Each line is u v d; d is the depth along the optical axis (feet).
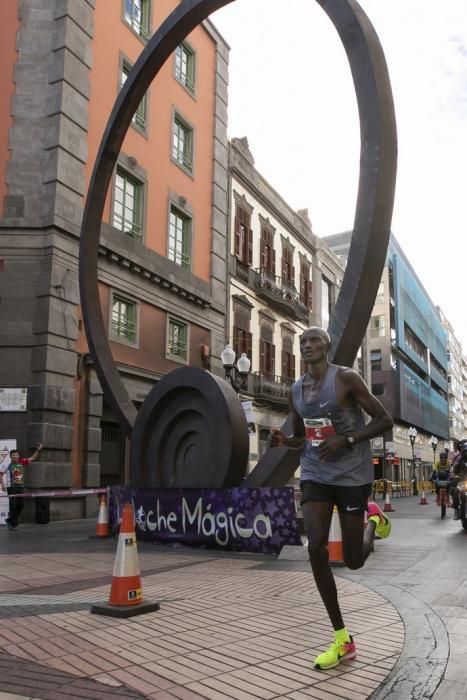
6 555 27.22
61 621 14.39
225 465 30.53
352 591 18.33
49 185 50.70
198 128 75.51
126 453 58.95
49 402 47.96
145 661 11.47
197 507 29.45
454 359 354.74
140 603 15.55
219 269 77.10
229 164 83.30
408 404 196.44
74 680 10.48
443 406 280.10
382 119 27.14
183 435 33.94
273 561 24.95
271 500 26.99
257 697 9.70
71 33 53.36
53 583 19.94
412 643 12.59
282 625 14.16
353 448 11.40
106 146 39.86
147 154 64.80
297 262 107.86
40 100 52.29
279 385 91.20
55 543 32.12
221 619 14.73
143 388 60.75
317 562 11.30
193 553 27.61
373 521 12.44
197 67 76.18
